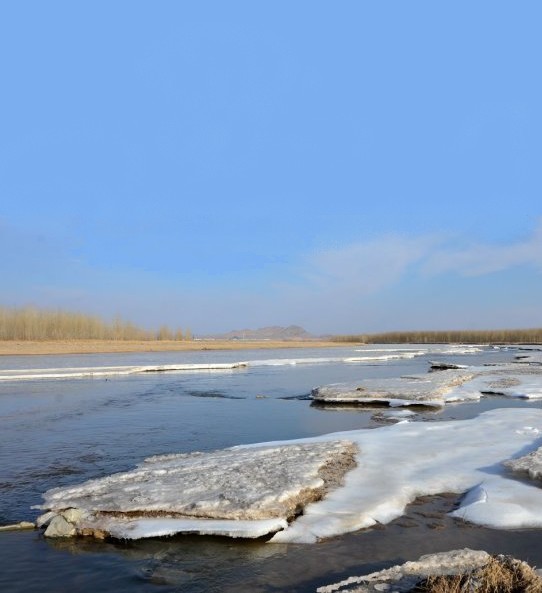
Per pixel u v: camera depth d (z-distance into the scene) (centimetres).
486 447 1096
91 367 3888
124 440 1343
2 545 701
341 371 3516
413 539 670
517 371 3006
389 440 1180
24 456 1179
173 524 720
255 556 644
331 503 782
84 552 674
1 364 4341
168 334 10375
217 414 1736
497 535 673
